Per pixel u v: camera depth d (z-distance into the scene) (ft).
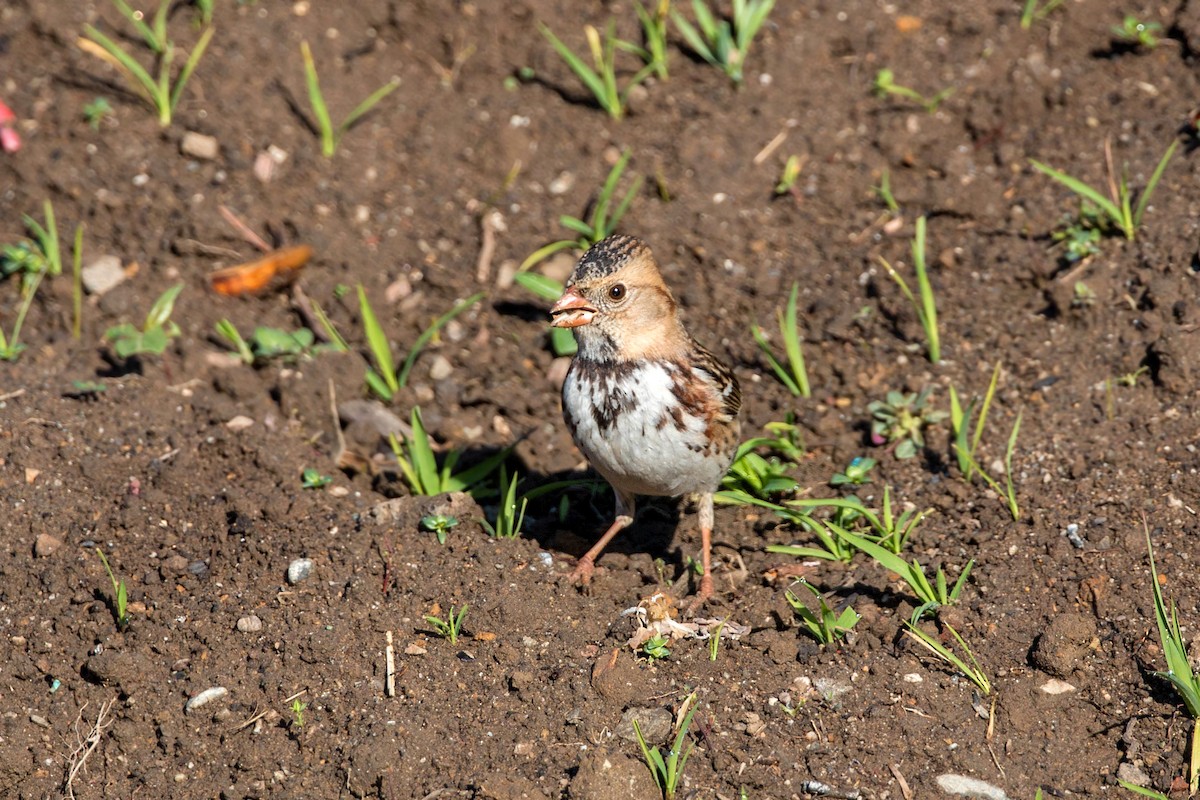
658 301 29.96
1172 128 42.27
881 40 46.73
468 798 27.27
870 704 28.81
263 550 32.91
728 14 47.50
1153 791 26.91
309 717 29.09
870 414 38.24
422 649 30.22
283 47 47.29
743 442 36.70
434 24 48.01
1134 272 38.52
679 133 45.34
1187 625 29.48
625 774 27.09
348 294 42.47
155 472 35.09
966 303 40.06
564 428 39.09
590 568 32.68
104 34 47.32
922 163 43.80
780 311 41.11
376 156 45.47
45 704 29.81
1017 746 28.02
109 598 31.76
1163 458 33.63
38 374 38.45
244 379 38.93
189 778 28.45
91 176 44.39
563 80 46.96
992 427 36.37
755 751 27.89
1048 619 30.30
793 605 30.60
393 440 36.40
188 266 43.11
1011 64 45.44
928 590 30.81
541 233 43.70
